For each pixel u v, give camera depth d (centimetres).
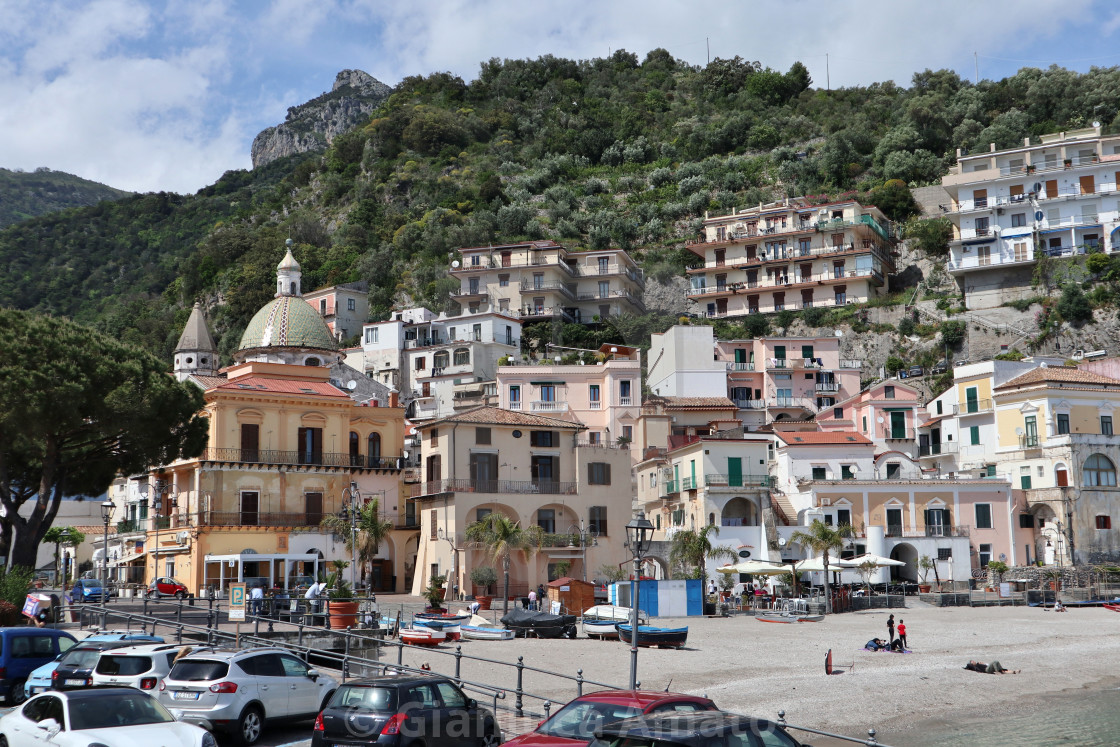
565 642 4703
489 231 16275
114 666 2583
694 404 9825
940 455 9231
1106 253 11644
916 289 12988
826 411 10362
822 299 13075
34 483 5597
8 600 4325
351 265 16600
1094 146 12081
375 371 12988
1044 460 8275
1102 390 8500
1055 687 3841
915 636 5169
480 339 12925
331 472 7625
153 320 17425
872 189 15162
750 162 17588
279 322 9462
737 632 5238
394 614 5572
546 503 7481
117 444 5488
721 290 13650
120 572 8050
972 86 17800
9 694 2928
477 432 7400
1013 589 7294
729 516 7756
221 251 17988
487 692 2967
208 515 7081
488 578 6912
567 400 10044
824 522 7844
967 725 3175
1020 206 12144
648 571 7962
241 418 7338
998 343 11556
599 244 15912
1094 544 8012
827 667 3934
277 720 2533
